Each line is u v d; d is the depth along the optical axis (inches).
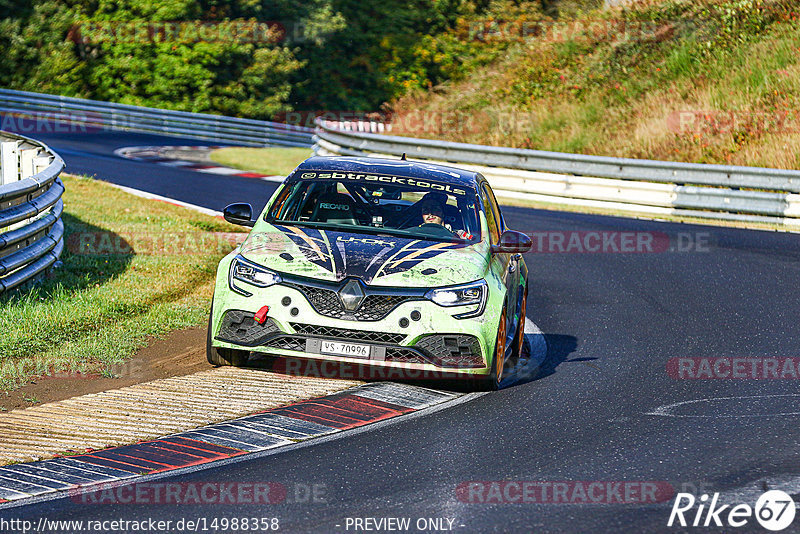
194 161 3850.9
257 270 1058.7
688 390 1110.4
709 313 1572.3
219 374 1098.7
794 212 2635.3
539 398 1061.1
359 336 1025.5
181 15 6289.4
